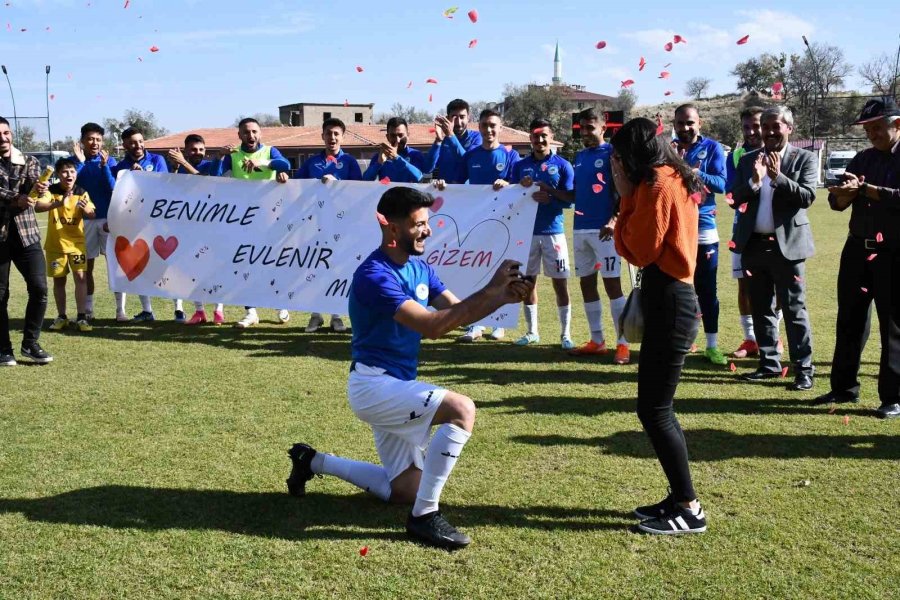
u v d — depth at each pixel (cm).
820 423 514
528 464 443
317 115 6744
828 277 1159
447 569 325
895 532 355
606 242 696
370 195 818
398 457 387
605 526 365
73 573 322
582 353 722
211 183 861
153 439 489
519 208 754
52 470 436
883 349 530
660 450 358
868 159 537
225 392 598
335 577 319
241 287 848
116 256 881
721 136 4834
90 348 760
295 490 400
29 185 684
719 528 362
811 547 342
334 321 842
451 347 760
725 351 729
